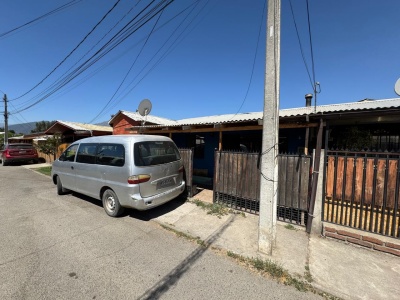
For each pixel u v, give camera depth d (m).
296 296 2.40
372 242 3.35
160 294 2.37
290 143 8.15
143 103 8.63
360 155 3.93
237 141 9.48
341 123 6.72
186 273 2.75
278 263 2.99
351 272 2.83
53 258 3.02
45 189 7.17
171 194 4.87
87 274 2.68
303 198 4.19
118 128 14.46
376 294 2.45
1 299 2.24
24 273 2.67
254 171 4.87
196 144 10.83
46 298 2.27
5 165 14.31
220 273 2.77
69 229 4.00
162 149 4.93
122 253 3.19
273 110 3.10
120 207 4.47
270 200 3.16
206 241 3.60
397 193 3.32
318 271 2.83
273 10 3.07
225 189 5.35
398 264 3.01
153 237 3.74
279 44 3.06
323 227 3.81
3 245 3.37
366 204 3.58
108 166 4.58
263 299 2.34
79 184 5.42
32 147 15.43
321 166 3.90
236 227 4.18
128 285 2.50
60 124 14.29
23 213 4.83
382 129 6.57
